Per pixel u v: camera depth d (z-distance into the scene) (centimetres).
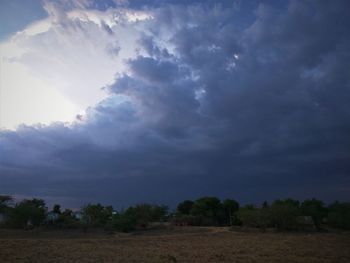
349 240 5194
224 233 7119
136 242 4906
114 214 8469
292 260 3048
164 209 10006
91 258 3098
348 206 9262
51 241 4772
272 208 8012
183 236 6272
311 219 8844
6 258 2997
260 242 4869
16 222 7431
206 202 10681
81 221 7875
